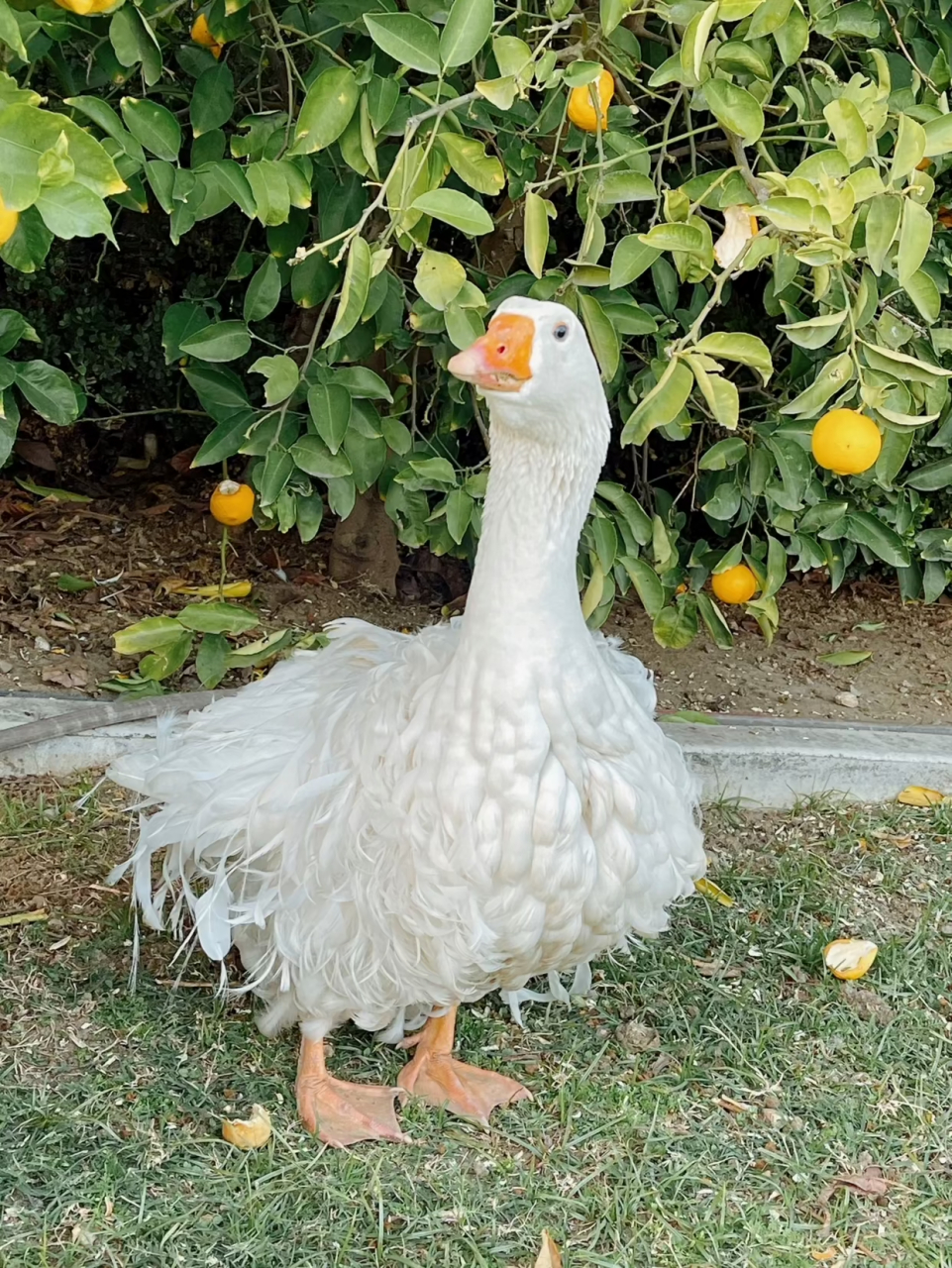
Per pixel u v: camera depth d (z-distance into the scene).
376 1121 2.62
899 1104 2.70
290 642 3.45
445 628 2.69
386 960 2.54
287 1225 2.48
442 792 2.43
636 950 2.93
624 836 2.50
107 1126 2.57
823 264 2.64
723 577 3.32
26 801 3.13
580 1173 2.58
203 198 2.79
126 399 4.06
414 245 2.73
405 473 3.23
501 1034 2.80
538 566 2.42
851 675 3.69
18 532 3.82
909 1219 2.53
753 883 3.08
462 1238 2.48
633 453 3.66
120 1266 2.43
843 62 3.39
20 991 2.77
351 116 2.66
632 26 3.06
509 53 2.58
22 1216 2.47
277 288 3.00
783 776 3.29
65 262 3.82
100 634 3.52
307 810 2.55
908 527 3.66
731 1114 2.67
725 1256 2.48
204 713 2.74
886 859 3.16
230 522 3.19
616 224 3.62
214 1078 2.68
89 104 2.59
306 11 3.00
